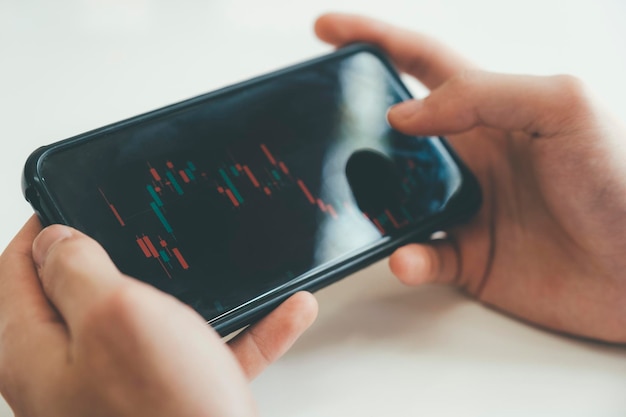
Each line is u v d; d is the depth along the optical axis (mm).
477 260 540
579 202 469
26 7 657
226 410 280
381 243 471
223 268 422
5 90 599
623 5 768
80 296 291
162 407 276
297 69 510
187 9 698
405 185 499
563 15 754
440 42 583
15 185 544
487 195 551
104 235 404
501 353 479
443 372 458
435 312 513
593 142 450
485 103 475
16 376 322
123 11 680
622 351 488
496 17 748
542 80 464
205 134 459
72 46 641
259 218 446
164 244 415
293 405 429
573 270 496
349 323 492
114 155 426
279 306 423
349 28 576
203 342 289
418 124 492
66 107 598
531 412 433
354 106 515
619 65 702
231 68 661
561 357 480
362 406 432
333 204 472
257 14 712
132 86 625
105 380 280
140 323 272
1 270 370
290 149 480
